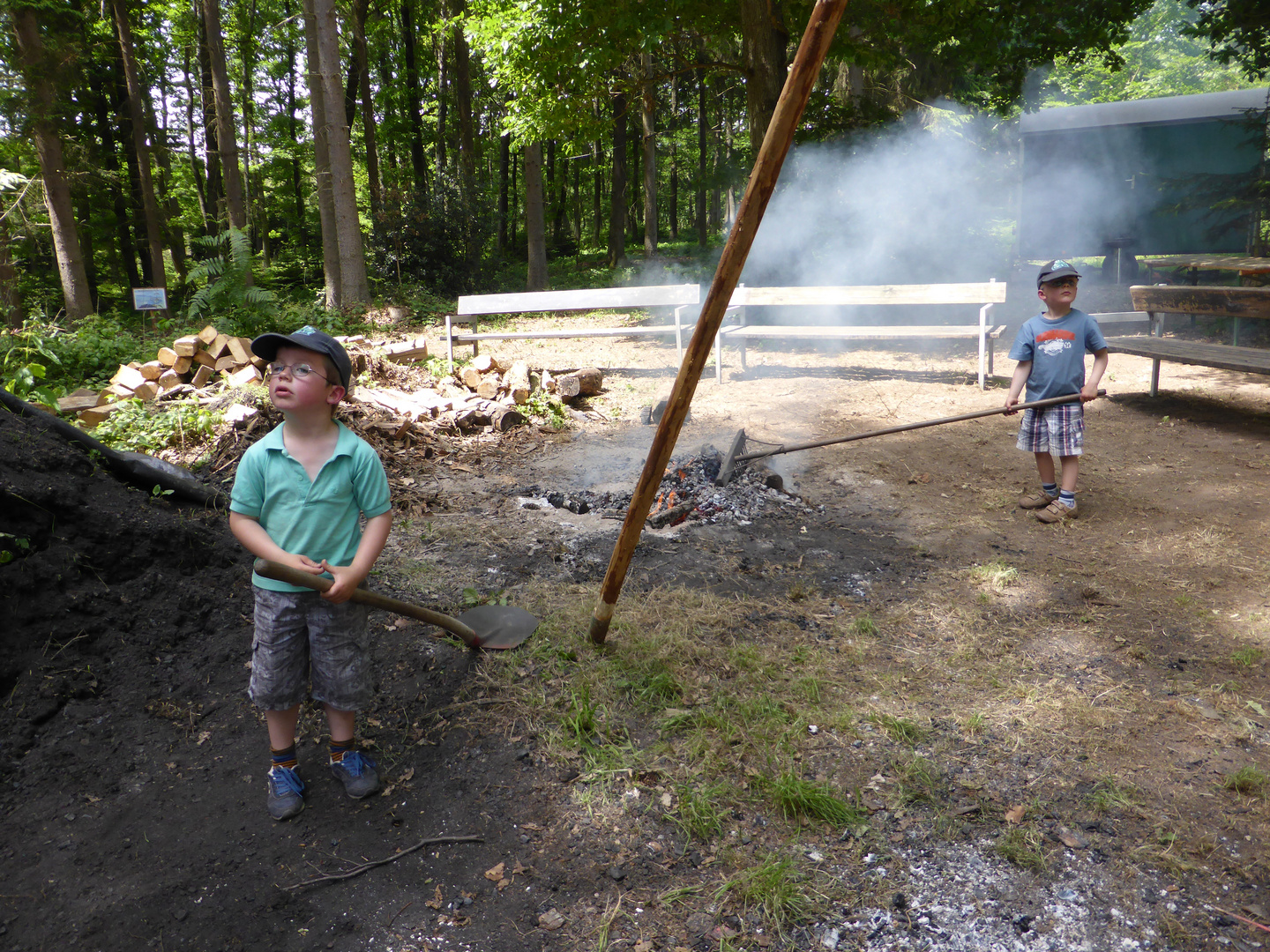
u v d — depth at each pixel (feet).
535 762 8.96
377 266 60.13
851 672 10.71
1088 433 22.63
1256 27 37.63
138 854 7.64
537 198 63.41
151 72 74.13
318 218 95.09
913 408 25.30
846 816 8.02
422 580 13.23
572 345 39.22
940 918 6.91
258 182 87.10
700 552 14.65
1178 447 20.88
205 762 8.94
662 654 10.83
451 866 7.55
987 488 18.43
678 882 7.34
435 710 9.87
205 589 11.66
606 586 10.70
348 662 8.11
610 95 43.19
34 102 42.88
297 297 67.87
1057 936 6.72
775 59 37.96
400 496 17.25
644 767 8.81
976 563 14.29
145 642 10.52
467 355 35.55
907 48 48.06
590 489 18.21
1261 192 37.47
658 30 35.04
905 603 12.75
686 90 89.86
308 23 51.21
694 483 17.43
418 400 22.71
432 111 94.84
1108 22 40.27
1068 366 15.88
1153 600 12.72
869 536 15.65
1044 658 11.10
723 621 11.98
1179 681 10.41
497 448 21.45
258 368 22.48
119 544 11.21
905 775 8.61
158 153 71.15
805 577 13.70
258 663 7.88
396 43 87.45
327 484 7.77
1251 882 7.19
